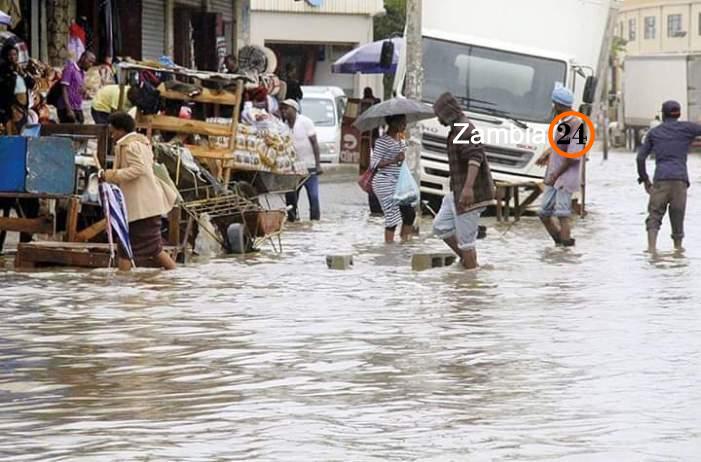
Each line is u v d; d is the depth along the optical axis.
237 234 41.75
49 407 20.17
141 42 69.38
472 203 37.69
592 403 20.20
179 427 18.78
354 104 87.81
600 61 59.50
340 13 125.88
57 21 59.38
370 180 46.41
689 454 17.25
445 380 21.98
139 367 23.22
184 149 41.72
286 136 51.62
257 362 23.58
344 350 24.72
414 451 17.45
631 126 148.38
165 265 37.56
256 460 17.03
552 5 59.25
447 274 36.78
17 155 38.19
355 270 37.78
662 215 44.25
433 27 59.41
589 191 77.94
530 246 45.34
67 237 39.28
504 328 27.16
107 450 17.53
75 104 51.62
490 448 17.58
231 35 84.81
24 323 27.92
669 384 21.56
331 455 17.23
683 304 30.66
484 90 58.81
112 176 36.84
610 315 28.94
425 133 58.62
